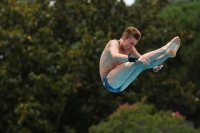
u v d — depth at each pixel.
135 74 17.14
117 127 37.28
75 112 47.31
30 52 42.09
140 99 46.34
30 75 41.62
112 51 16.62
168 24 49.25
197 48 56.50
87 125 47.28
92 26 47.47
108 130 37.47
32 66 43.31
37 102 40.88
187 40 55.94
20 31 42.62
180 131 36.25
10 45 42.06
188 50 56.75
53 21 45.16
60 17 46.41
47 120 43.75
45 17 44.97
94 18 47.03
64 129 45.41
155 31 47.19
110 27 47.12
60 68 43.09
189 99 48.19
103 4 47.31
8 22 44.19
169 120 36.41
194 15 56.38
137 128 36.34
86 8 46.81
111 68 17.61
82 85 45.66
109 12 47.69
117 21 47.50
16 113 40.78
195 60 57.19
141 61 16.02
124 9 48.16
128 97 45.94
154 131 35.91
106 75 17.61
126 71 16.80
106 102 45.47
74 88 42.75
